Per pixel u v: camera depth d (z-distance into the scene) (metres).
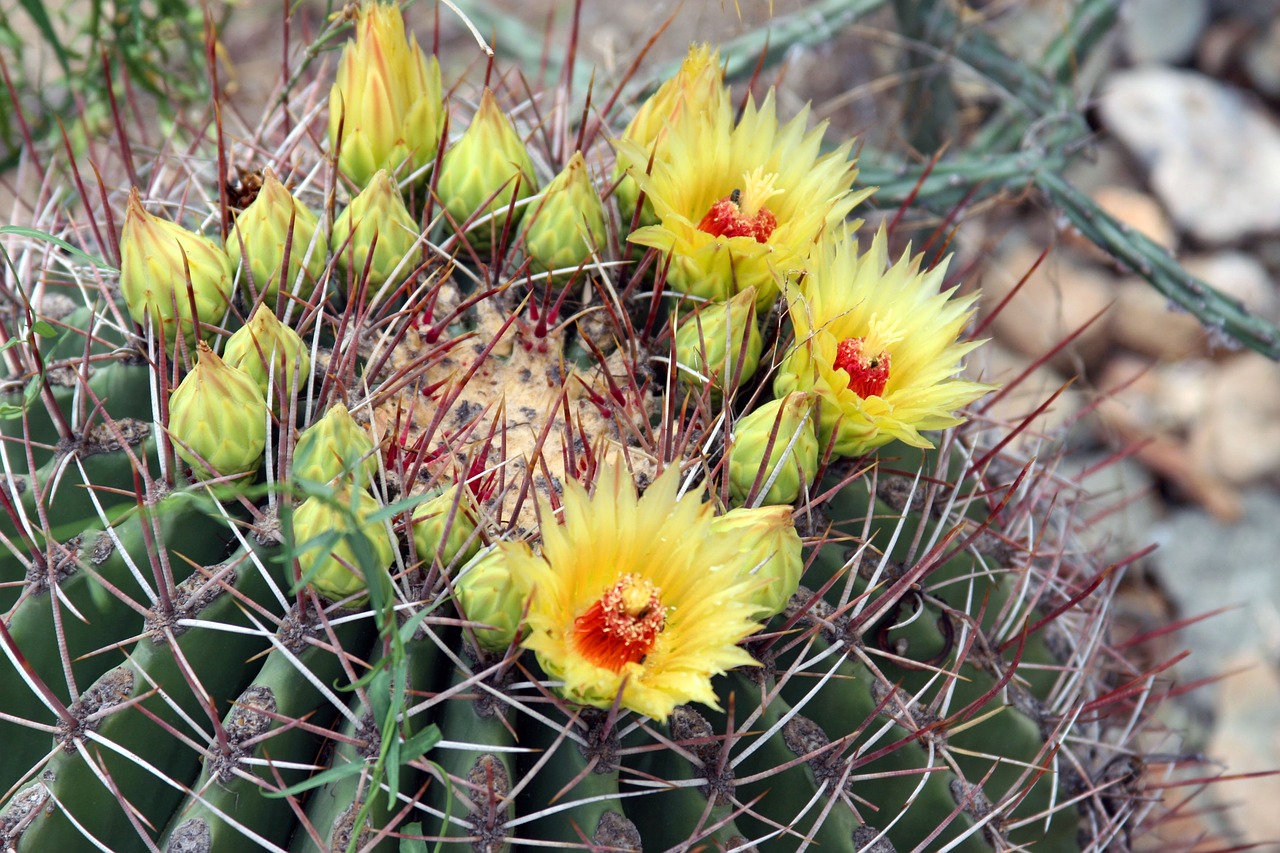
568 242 0.65
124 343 0.66
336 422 0.60
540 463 0.63
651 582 0.58
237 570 0.60
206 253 0.63
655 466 0.63
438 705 0.60
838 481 0.65
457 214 0.67
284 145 0.71
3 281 0.69
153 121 1.11
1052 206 0.91
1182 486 1.29
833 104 1.06
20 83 0.91
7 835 0.59
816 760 0.62
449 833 0.59
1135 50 1.57
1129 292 1.36
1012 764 0.67
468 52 1.48
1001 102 1.18
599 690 0.56
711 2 1.44
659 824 0.60
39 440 0.65
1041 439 0.82
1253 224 1.45
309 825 0.58
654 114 0.66
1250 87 1.54
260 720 0.59
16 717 0.61
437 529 0.60
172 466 0.62
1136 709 0.75
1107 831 0.70
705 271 0.63
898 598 0.63
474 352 0.66
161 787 0.61
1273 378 1.31
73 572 0.61
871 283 0.63
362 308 0.63
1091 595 0.76
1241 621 1.20
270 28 1.44
